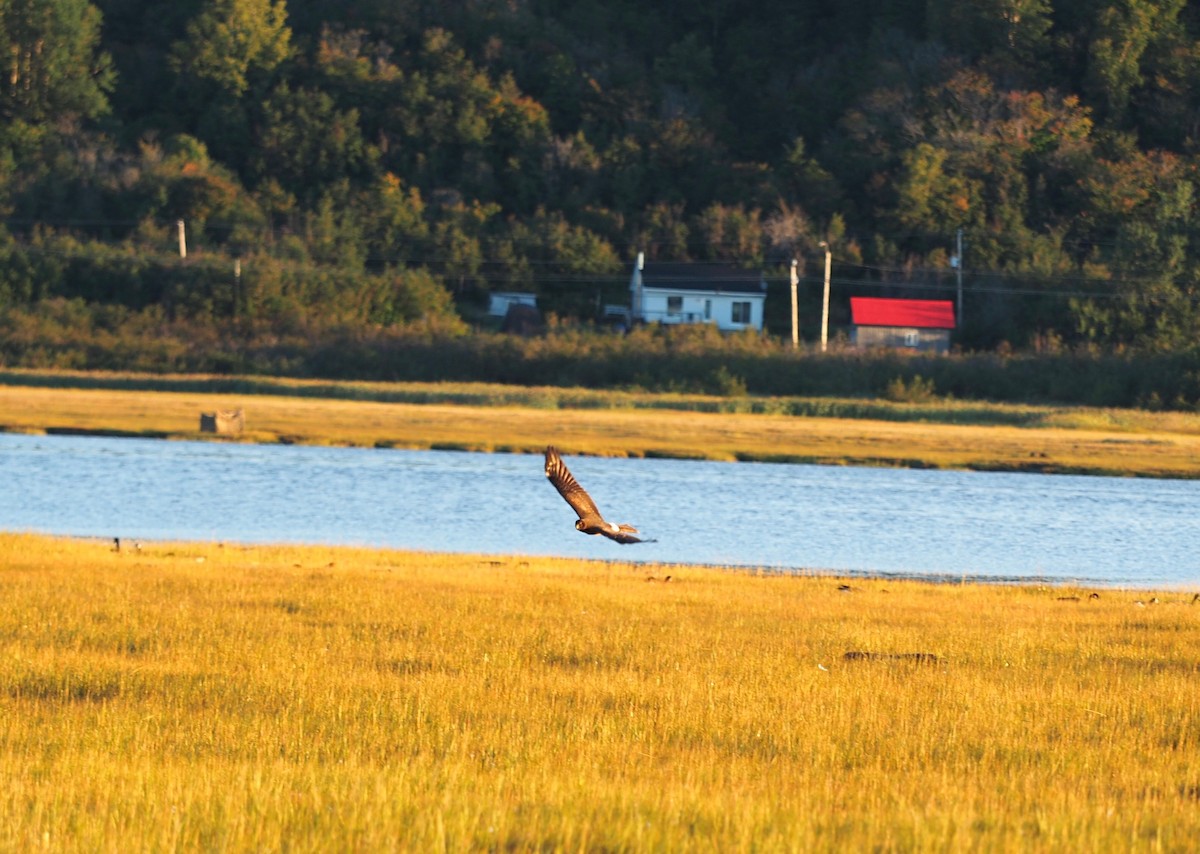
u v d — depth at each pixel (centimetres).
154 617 1988
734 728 1384
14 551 2797
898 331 10556
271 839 946
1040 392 8588
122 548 2998
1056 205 12212
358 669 1645
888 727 1402
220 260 10669
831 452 5897
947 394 8500
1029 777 1202
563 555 3359
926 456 5809
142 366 9062
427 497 4378
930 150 12156
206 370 9031
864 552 3481
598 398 7750
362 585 2408
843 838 976
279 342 9450
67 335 9519
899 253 11844
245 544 3303
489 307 11575
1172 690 1602
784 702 1499
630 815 1004
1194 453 6203
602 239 12256
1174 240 10269
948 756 1297
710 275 11488
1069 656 1852
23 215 11806
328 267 10969
